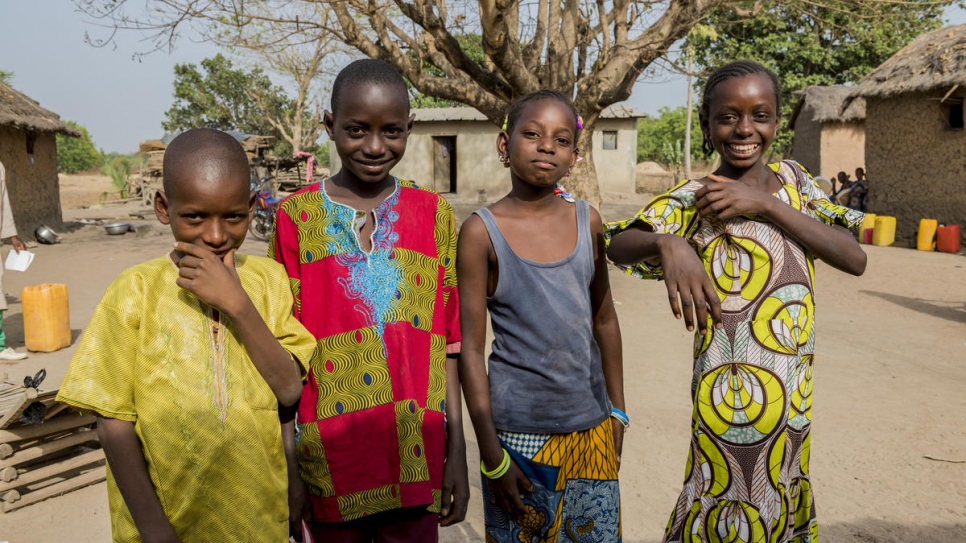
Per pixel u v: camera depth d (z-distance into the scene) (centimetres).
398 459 209
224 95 4156
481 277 225
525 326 222
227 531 178
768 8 1079
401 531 218
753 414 223
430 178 2564
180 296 179
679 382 564
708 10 906
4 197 638
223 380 177
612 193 2567
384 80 208
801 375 226
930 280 1027
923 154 1427
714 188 217
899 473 401
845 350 662
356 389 207
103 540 345
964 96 1347
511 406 223
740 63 224
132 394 173
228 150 174
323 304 211
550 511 226
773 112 223
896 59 1508
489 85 972
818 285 1008
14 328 769
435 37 917
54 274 1104
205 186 167
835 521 349
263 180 1594
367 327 209
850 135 2002
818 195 237
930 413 492
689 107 2733
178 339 175
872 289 969
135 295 174
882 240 1464
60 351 675
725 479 229
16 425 382
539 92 224
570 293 223
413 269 217
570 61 957
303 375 196
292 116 4078
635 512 360
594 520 232
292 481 208
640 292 934
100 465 433
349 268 211
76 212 2319
